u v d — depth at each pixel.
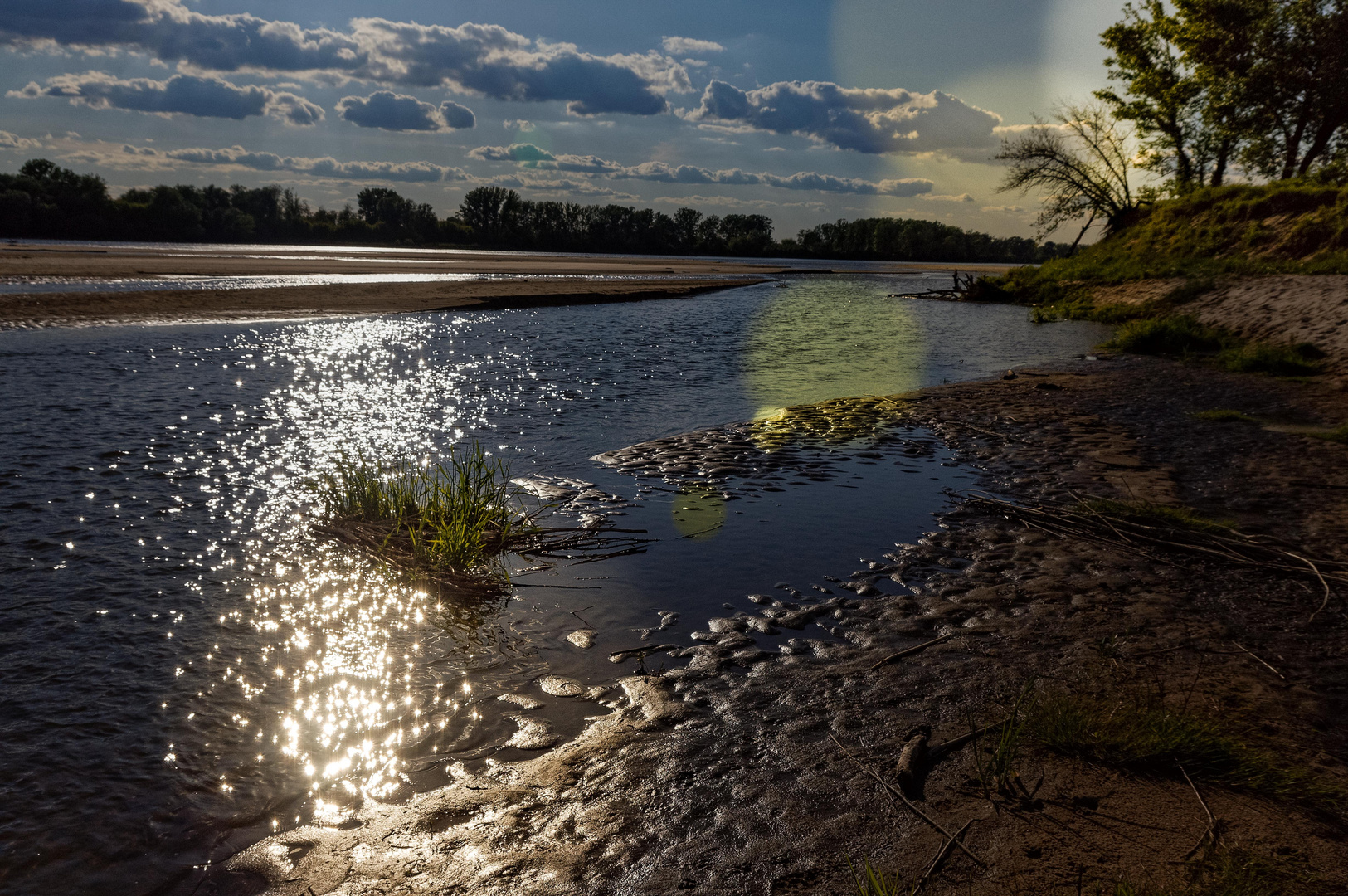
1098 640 4.81
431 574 5.85
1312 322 18.36
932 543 6.61
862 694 4.23
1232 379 15.28
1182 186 43.44
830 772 3.55
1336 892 2.71
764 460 9.26
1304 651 4.66
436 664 4.66
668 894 2.85
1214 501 7.62
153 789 3.52
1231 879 2.74
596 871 2.99
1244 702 4.07
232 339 19.12
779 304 36.44
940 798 3.34
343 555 6.30
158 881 2.99
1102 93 45.31
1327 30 38.34
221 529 6.79
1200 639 4.82
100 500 7.40
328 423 10.90
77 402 11.44
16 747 3.78
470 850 3.13
